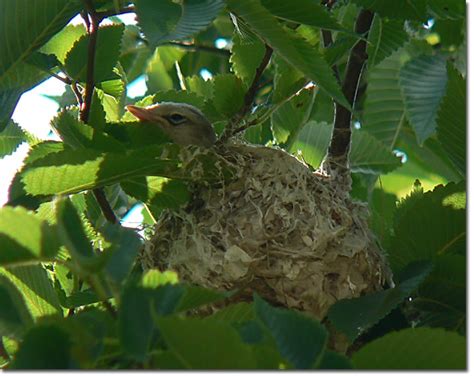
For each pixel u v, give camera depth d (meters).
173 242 11.08
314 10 8.98
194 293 7.69
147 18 8.21
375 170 13.34
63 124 10.17
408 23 13.58
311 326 6.72
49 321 6.92
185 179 10.64
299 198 11.12
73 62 10.55
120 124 10.62
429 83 11.61
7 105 10.31
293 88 11.12
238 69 11.12
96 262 6.57
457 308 9.88
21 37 10.43
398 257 10.02
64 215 6.73
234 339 6.19
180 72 14.11
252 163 11.40
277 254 10.78
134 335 6.55
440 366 6.92
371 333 10.14
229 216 11.06
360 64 11.62
